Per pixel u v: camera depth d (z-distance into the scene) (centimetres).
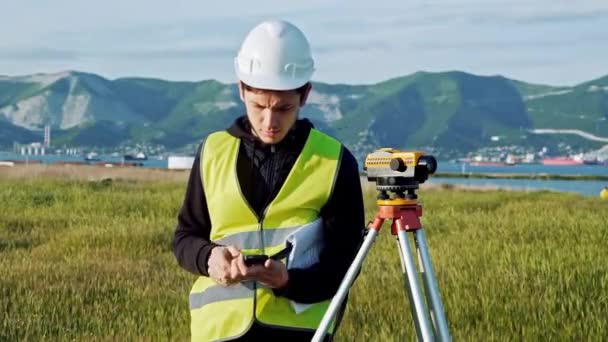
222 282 324
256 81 326
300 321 339
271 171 342
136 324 681
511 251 1044
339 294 326
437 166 335
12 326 666
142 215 1731
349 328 657
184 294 823
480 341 622
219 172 346
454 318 692
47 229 1450
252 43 332
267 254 338
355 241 346
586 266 886
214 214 346
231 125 353
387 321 683
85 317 711
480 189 3853
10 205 1888
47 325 682
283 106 329
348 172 346
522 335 636
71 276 927
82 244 1220
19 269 966
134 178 3450
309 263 341
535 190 3744
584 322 659
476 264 952
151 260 1095
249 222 342
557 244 1125
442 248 1149
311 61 338
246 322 335
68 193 2202
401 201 332
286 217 342
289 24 340
